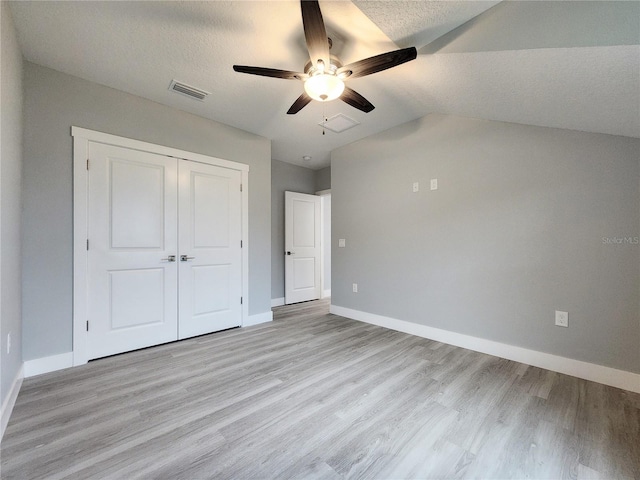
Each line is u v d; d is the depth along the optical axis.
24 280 2.06
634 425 1.54
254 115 3.02
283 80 2.37
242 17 1.69
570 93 1.75
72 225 2.27
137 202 2.61
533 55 1.54
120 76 2.30
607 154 2.02
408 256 3.18
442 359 2.42
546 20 1.44
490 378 2.07
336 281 4.03
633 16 1.21
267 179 3.65
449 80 2.14
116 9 1.63
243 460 1.28
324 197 5.76
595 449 1.36
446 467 1.25
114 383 1.98
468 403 1.74
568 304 2.16
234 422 1.55
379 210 3.49
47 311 2.15
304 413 1.64
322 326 3.42
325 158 4.63
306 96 2.07
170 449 1.34
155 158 2.71
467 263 2.71
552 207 2.24
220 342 2.83
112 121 2.47
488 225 2.57
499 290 2.50
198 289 3.02
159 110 2.74
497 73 1.84
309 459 1.29
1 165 1.44
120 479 1.17
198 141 3.01
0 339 1.42
